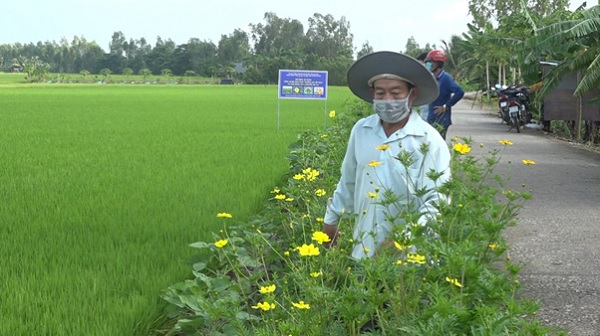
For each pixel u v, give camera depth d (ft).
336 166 29.53
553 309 17.07
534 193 32.91
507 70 147.64
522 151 51.96
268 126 73.10
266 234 19.62
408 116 14.01
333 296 11.60
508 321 9.91
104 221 25.08
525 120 73.56
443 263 11.73
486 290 10.53
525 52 71.72
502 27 84.12
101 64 556.92
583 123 64.85
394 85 13.53
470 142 19.31
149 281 17.83
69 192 31.53
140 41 593.83
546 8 149.69
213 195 29.96
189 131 66.49
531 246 22.98
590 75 47.11
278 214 22.15
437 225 12.55
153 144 53.62
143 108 115.44
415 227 11.23
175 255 20.42
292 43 490.90
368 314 11.97
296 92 69.77
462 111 117.19
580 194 32.78
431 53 36.63
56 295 17.17
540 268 20.43
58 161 43.21
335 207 15.15
